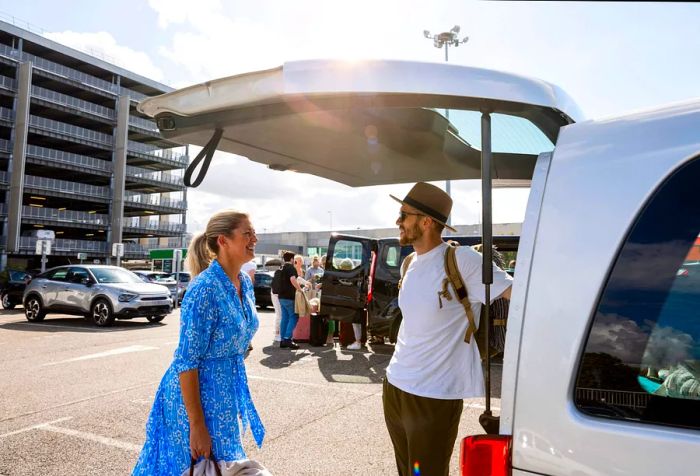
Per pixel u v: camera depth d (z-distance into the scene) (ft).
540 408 4.17
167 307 46.37
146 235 201.26
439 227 7.64
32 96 162.40
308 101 5.28
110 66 187.11
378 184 10.57
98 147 182.19
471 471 4.38
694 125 4.17
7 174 156.25
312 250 161.89
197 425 6.94
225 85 5.45
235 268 7.73
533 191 4.63
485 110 5.05
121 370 24.71
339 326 33.88
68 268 46.98
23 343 33.42
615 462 3.82
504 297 6.75
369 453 14.11
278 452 14.21
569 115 5.09
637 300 4.02
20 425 16.39
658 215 4.09
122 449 14.37
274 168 9.25
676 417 3.75
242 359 7.83
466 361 7.20
